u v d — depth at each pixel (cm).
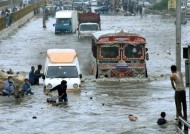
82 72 5647
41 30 11069
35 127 2912
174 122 2906
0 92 4194
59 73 4412
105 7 16050
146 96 3953
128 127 2845
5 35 9631
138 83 4741
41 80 5050
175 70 2859
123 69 5050
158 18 14088
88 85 4650
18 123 3023
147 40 8775
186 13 13725
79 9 16175
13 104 3694
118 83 4759
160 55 6956
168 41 8619
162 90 4262
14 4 17850
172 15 14925
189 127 2377
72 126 2919
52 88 3922
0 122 3055
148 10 16150
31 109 3475
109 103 3653
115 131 2766
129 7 15888
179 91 2836
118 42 5044
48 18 14488
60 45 8256
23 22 12725
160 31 10344
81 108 3475
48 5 17662
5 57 6850
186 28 10838
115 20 13400
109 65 5066
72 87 4259
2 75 4331
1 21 9381
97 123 2981
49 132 2783
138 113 3253
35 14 15425
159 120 2864
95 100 3797
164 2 16412
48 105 3628
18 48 7850
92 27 9356
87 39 9244
